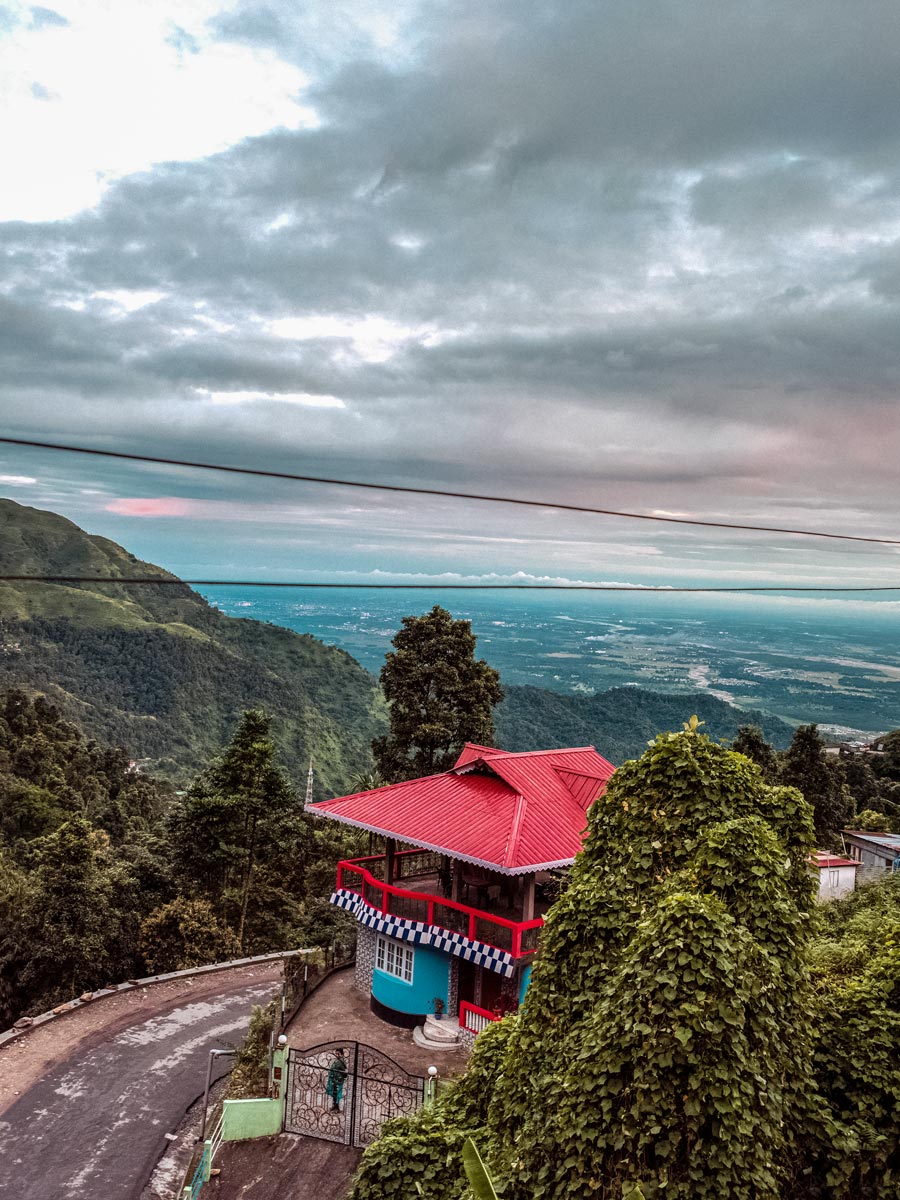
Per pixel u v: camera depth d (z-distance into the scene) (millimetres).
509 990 20781
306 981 24703
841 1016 9453
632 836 9266
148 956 36062
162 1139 20547
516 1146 8023
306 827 46906
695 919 7395
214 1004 30016
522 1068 8695
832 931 19609
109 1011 28906
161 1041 26531
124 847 52688
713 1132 6801
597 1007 7820
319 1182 16406
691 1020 6988
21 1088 22906
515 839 20547
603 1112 7086
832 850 41875
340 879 24891
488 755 24109
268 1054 19734
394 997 22688
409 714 39625
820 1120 8164
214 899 42562
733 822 8648
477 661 41062
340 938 32781
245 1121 17859
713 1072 6902
